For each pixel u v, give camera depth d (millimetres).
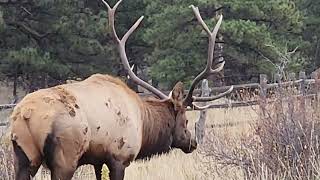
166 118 28188
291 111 28531
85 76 80438
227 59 75750
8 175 30172
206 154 33406
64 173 22859
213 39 28500
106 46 81188
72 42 79250
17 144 22438
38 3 76875
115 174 25094
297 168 26812
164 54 73938
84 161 24344
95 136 23969
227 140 32062
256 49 71062
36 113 22453
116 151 24969
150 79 77875
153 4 79500
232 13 73688
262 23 74250
